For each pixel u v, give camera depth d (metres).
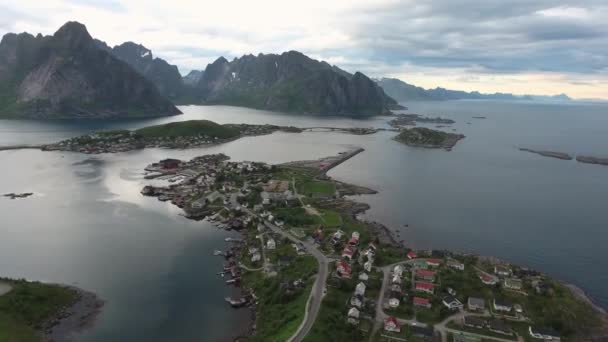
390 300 107.69
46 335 102.00
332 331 96.00
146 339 102.38
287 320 102.62
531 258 156.62
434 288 116.69
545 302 112.12
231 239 164.62
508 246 166.88
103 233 170.00
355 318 100.94
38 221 182.12
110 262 143.25
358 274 123.00
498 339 96.75
